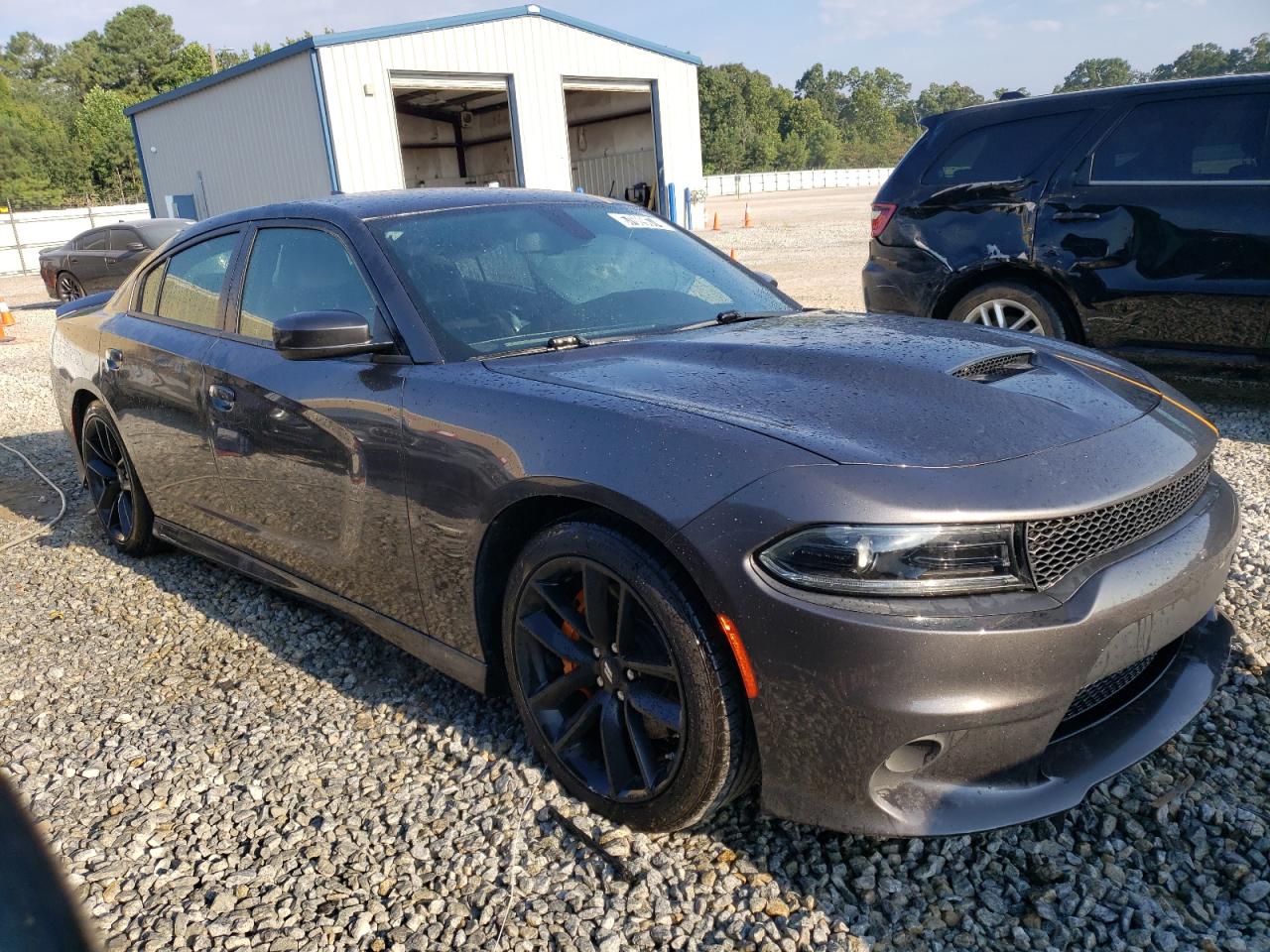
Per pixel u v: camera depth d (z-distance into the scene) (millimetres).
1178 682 2266
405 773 2568
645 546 2068
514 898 2066
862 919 1954
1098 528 1943
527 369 2496
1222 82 5039
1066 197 5422
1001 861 2113
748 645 1880
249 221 3492
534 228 3203
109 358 4016
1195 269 5059
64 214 35062
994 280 5797
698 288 3242
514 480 2242
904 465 1882
